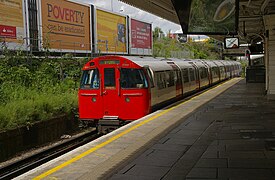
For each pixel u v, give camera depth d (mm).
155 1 14375
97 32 28000
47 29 22016
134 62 12016
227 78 36875
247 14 15695
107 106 12070
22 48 19344
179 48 57094
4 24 18438
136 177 5246
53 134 13328
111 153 6785
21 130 11359
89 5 26938
